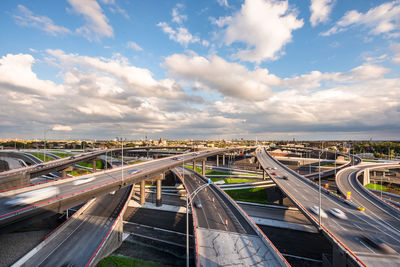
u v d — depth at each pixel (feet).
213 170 412.16
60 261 95.35
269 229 152.25
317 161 449.06
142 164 230.48
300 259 116.98
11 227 78.59
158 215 180.55
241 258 81.15
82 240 112.37
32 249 101.60
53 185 127.75
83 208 147.64
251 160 566.77
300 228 153.07
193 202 150.51
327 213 119.65
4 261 97.45
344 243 87.81
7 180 141.79
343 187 196.54
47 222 154.81
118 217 134.31
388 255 79.00
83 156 316.60
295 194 156.15
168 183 299.17
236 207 136.56
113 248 124.67
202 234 100.73
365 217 115.65
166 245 134.31
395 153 597.93
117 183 138.21
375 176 325.21
